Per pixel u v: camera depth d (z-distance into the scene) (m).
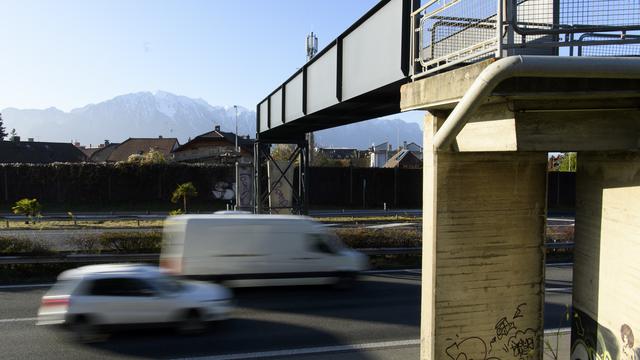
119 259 16.06
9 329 10.14
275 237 13.51
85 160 80.44
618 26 4.43
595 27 4.45
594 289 4.87
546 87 4.02
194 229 13.03
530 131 4.54
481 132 5.04
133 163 48.06
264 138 29.94
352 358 8.66
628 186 4.38
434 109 5.58
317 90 17.25
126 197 47.81
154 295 9.65
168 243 13.24
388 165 84.81
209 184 49.53
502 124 4.71
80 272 9.72
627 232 4.39
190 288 10.39
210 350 8.99
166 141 87.69
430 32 6.31
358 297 13.22
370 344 9.41
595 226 4.86
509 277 5.64
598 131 4.44
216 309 10.12
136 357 8.59
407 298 13.11
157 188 48.47
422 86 5.65
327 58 16.00
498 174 5.57
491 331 5.61
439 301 5.49
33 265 15.57
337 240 14.44
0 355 8.62
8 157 70.62
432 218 5.55
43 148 77.06
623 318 4.42
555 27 4.69
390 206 50.53
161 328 9.91
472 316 5.57
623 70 3.57
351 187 50.09
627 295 4.38
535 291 5.71
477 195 5.54
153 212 42.81
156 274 10.11
